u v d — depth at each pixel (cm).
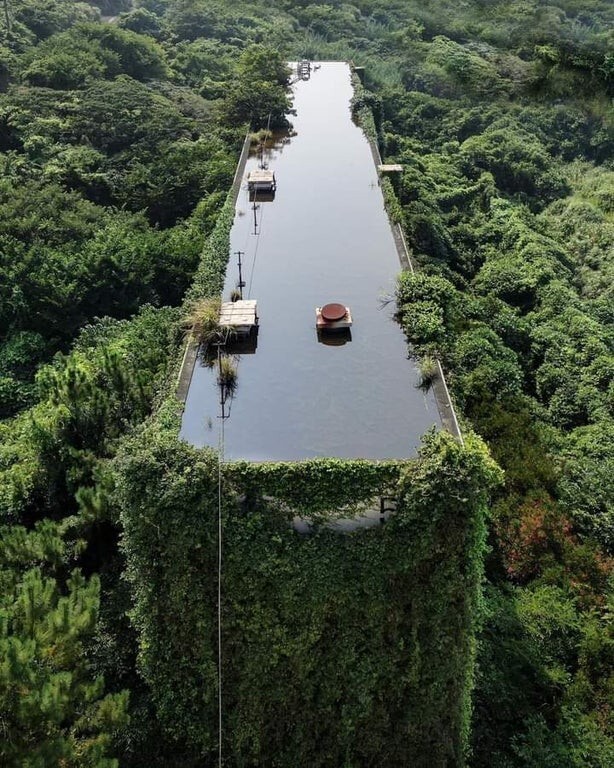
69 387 2144
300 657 1683
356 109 4194
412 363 1998
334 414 1814
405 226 3241
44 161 4069
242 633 1678
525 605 2123
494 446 2498
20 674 1349
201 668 1709
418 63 5909
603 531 2320
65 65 4931
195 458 1617
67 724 1543
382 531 1619
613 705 1930
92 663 1792
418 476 1561
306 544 1622
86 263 3112
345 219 2844
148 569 1675
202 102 5097
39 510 2123
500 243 4197
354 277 2412
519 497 2372
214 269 2422
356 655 1681
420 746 1741
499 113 5444
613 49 5516
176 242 3300
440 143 5247
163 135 4438
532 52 5825
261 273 2434
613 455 2588
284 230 2750
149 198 3922
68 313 3052
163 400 1930
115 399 2191
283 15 6862
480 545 1670
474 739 1889
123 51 5488
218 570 1631
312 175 3297
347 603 1642
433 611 1652
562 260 4103
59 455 2117
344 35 6444
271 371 1977
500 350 2947
